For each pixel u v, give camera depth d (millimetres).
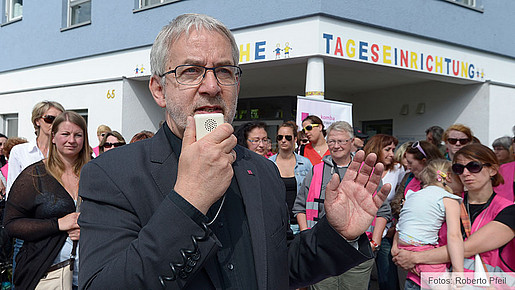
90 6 9195
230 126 943
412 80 8930
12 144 5891
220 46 1139
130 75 8266
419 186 3691
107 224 1022
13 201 2529
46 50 9805
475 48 7953
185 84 1118
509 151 4957
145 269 871
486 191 2707
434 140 5734
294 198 4137
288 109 9523
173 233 887
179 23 1161
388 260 3945
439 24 7418
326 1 5953
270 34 6398
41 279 2420
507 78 8672
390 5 6695
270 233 1229
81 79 9086
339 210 1236
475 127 8367
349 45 6246
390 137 4461
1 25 10969
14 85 10602
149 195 1081
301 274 1335
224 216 1178
